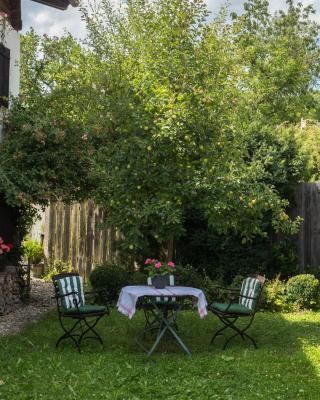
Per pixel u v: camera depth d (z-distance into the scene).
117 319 7.70
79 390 4.63
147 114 7.22
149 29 10.12
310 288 8.70
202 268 10.23
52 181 9.09
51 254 12.80
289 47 24.92
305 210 10.40
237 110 8.39
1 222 8.73
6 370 5.17
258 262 9.99
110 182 7.56
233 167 7.61
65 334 6.20
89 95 10.42
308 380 5.00
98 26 11.55
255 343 6.31
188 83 7.57
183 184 7.20
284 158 10.22
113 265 9.62
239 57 10.02
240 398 4.48
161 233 7.30
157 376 5.07
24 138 8.69
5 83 9.19
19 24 9.88
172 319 6.14
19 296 8.88
